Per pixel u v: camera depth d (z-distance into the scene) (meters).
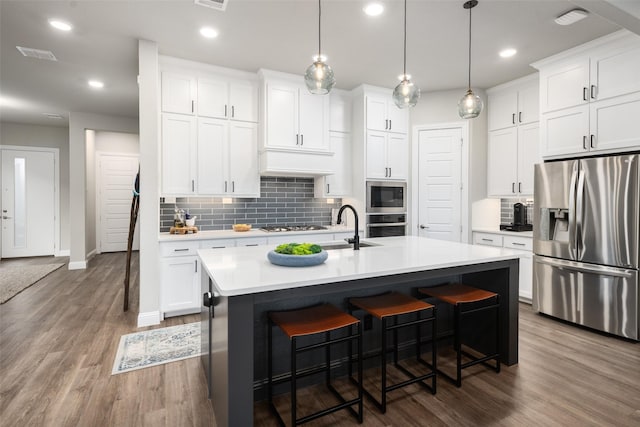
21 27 2.97
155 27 2.97
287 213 4.64
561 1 2.57
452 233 4.59
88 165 6.39
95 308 3.75
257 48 3.37
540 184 3.53
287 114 4.07
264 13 2.74
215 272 1.82
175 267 3.41
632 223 2.86
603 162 3.03
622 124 2.99
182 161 3.69
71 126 5.77
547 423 1.84
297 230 4.09
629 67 2.95
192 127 3.73
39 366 2.46
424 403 2.04
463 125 4.54
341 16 2.79
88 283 4.84
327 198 4.86
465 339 2.80
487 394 2.12
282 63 3.74
